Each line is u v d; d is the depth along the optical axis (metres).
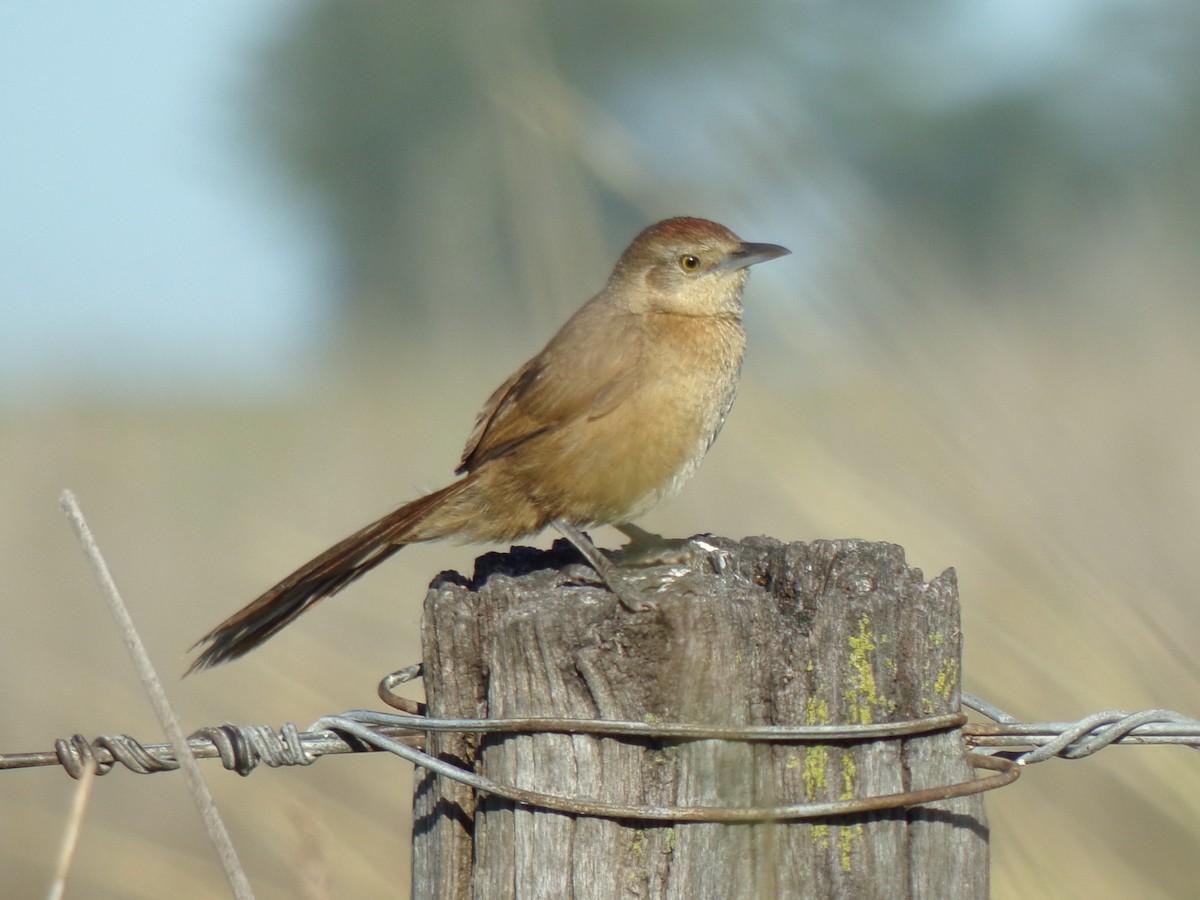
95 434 25.94
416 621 13.17
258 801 12.34
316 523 18.77
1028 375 13.16
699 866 7.67
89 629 18.38
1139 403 14.49
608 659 7.82
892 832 8.01
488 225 16.91
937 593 8.27
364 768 13.73
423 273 19.27
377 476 20.50
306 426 30.28
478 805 8.29
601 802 7.77
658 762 7.80
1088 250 16.98
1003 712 10.21
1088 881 10.55
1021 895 10.23
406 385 22.58
